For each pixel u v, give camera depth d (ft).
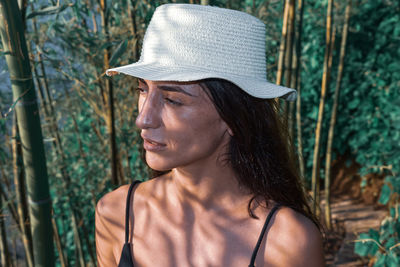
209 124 3.10
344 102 15.40
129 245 3.69
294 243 3.15
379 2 14.51
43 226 4.93
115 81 8.09
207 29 3.07
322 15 14.26
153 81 3.02
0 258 8.27
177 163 3.15
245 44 3.18
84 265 9.76
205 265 3.36
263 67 3.37
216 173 3.38
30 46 6.69
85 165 10.46
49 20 6.66
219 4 5.53
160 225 3.63
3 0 4.10
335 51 15.14
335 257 11.50
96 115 10.02
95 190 10.63
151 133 3.10
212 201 3.47
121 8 7.48
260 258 3.22
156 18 3.25
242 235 3.32
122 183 9.62
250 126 3.26
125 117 9.87
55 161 9.69
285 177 3.50
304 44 14.99
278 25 11.65
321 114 11.97
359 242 8.35
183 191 3.55
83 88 8.57
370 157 14.46
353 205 14.33
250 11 9.78
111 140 7.98
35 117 4.55
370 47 14.94
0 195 7.46
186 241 3.49
